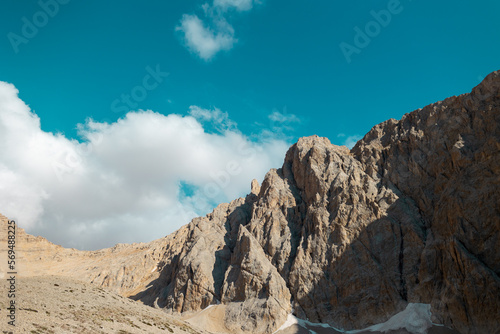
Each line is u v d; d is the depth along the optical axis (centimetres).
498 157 10100
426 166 12762
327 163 15312
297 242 14012
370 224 12412
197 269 14012
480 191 10106
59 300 7475
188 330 9100
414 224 11856
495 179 9931
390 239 11869
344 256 12150
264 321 11506
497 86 11669
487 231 9600
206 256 14775
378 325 10431
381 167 14162
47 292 7862
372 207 12725
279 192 16125
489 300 8638
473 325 8719
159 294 15238
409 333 9519
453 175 11131
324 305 11594
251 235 14275
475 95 12219
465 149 11325
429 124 13425
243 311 12038
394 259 11469
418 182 12744
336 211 13225
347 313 11094
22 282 8312
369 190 13325
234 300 12656
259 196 17312
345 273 11850
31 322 5600
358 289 11350
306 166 15862
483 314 8644
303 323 11381
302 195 15488
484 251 9450
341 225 12725
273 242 14150
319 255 12619
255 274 12762
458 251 9600
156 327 8044
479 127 11525
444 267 9950
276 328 11306
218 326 11819
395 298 10719
